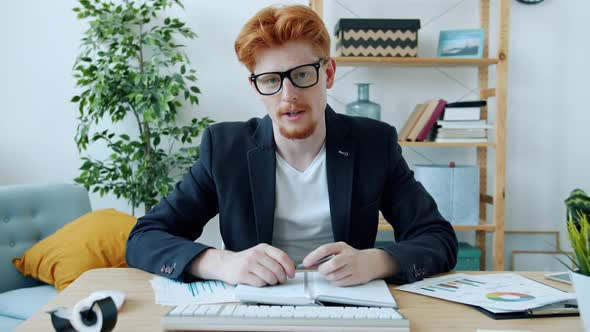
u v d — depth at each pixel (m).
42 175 2.54
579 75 2.52
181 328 0.65
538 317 0.73
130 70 2.32
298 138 1.04
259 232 1.14
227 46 2.52
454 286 0.89
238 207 1.16
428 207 1.16
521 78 2.52
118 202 2.56
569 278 0.95
